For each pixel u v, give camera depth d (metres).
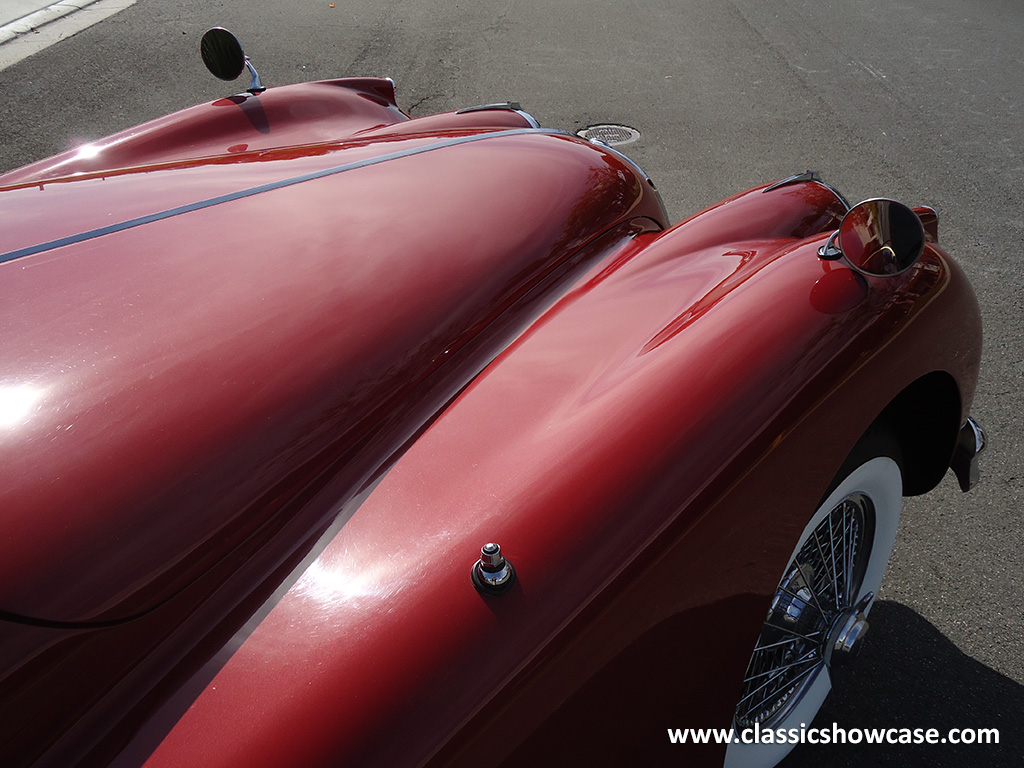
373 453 1.23
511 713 0.93
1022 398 2.91
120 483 0.99
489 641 0.94
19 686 0.85
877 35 7.42
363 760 0.85
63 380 1.07
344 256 1.46
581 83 5.97
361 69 6.08
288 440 1.15
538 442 1.17
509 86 5.85
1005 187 4.63
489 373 1.38
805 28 7.55
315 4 7.61
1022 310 3.46
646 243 1.88
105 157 2.43
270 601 1.02
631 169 2.17
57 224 1.41
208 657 0.97
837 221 1.85
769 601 1.26
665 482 1.10
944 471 1.80
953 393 1.62
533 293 1.63
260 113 2.70
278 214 1.55
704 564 1.12
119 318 1.19
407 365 1.34
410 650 0.92
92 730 0.90
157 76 5.84
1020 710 1.88
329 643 0.94
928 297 1.45
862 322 1.34
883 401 1.35
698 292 1.49
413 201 1.69
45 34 6.56
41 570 0.90
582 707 1.01
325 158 1.91
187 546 1.01
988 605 2.13
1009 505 2.45
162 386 1.11
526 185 1.86
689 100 5.73
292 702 0.89
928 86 6.18
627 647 1.04
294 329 1.27
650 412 1.16
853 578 1.78
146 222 1.45
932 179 4.70
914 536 2.33
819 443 1.25
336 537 1.10
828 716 1.86
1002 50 7.07
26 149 4.73
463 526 1.05
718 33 7.32
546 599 0.98
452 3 7.87
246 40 6.58
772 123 5.38
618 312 1.49
